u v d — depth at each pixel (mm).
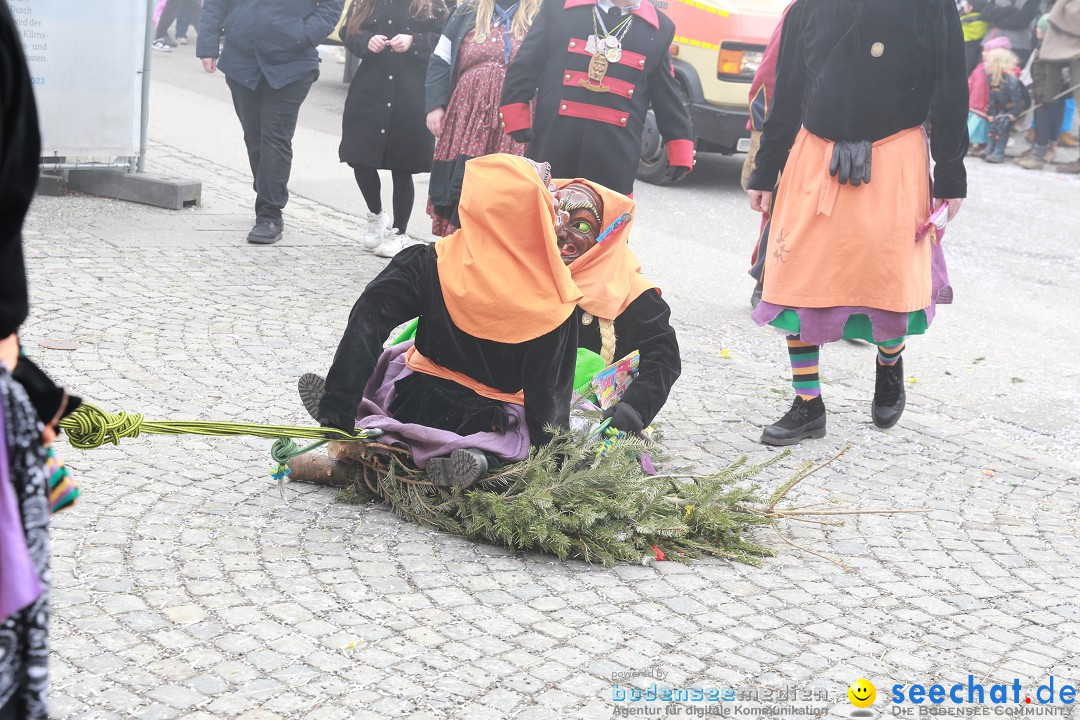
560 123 6020
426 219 9406
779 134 5273
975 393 6371
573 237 4238
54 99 8078
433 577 3613
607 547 3850
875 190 5051
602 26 5980
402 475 4031
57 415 2062
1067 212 11750
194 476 4184
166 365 5301
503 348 3943
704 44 11477
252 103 7812
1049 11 14734
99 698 2824
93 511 3820
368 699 2914
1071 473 5129
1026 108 14469
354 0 7625
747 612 3578
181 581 3438
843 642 3436
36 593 1848
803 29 5141
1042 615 3723
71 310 5918
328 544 3770
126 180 8523
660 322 4379
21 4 7812
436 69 7051
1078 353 7289
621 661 3205
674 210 10641
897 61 4957
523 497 3787
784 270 5184
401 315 3932
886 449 5281
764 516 4133
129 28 8281
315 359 5602
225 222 8266
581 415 4168
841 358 6832
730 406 5711
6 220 1869
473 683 3029
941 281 5422
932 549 4195
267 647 3123
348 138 7648
